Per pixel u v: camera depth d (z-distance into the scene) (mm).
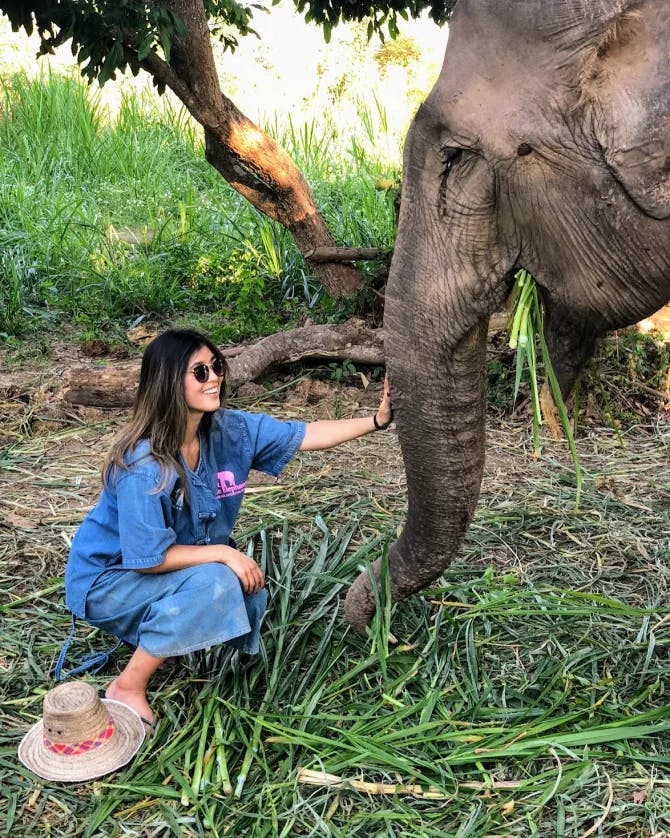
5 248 7215
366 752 2510
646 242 1971
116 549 2727
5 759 2566
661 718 2605
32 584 3400
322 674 2852
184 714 2736
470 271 2139
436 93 2051
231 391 5125
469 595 3279
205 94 5633
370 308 6160
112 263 7121
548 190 2008
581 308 2121
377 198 7859
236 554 2695
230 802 2414
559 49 1936
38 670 2908
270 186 6145
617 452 4570
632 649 2977
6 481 4238
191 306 6785
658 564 3521
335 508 3971
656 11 1912
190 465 2766
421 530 2480
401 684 2789
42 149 9375
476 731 2584
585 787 2428
